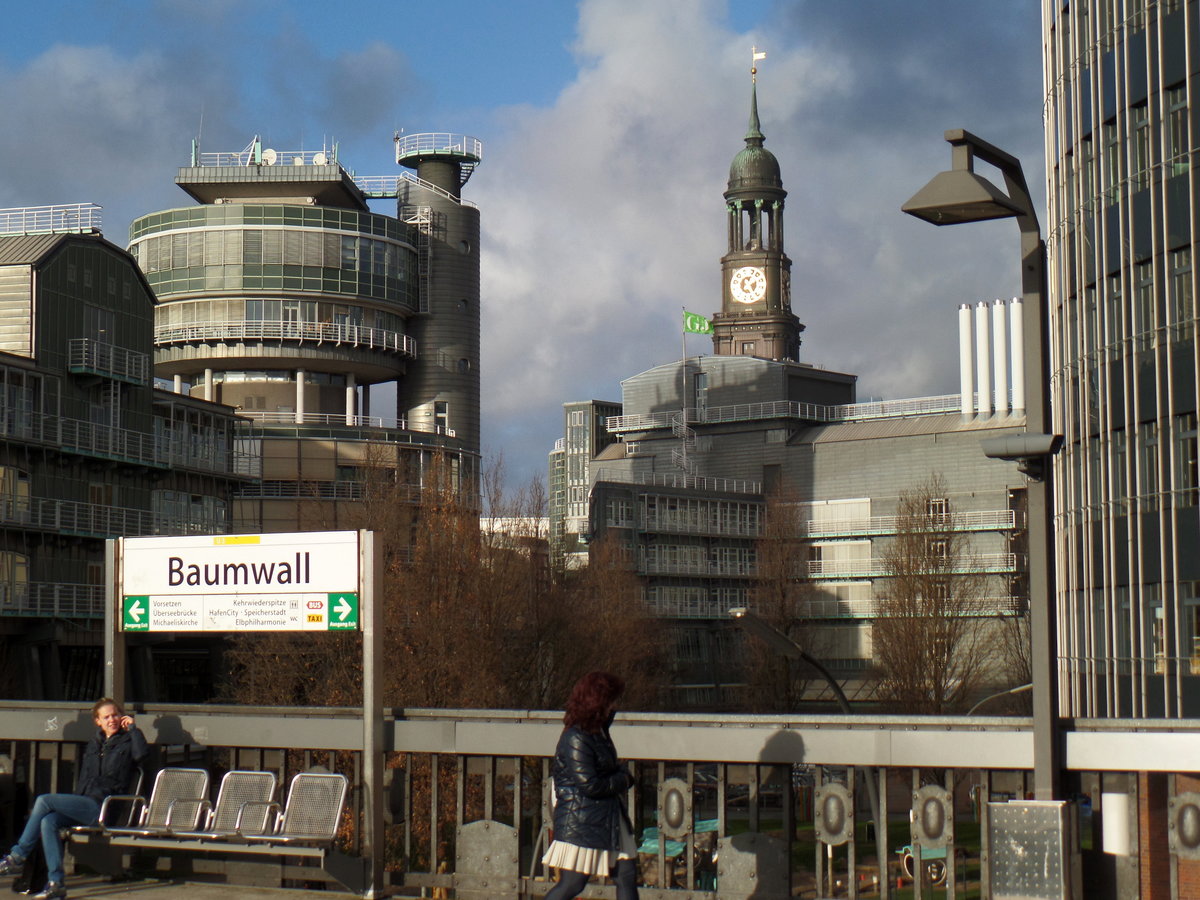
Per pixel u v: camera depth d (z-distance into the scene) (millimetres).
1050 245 44281
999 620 90250
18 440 65375
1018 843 8500
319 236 101188
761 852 9531
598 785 8602
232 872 11219
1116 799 8672
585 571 70875
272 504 92875
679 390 128250
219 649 72375
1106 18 39250
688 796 9797
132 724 11281
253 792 10836
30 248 70250
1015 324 110938
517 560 57281
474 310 113812
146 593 11930
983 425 111375
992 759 8867
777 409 122125
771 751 9500
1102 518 38750
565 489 144750
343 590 10977
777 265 151000
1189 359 35438
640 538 110062
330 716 11023
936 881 26656
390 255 105000
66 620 68500
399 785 10961
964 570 106375
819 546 117188
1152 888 8984
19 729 12133
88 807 10953
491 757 10523
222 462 84250
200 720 11461
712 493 116562
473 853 10484
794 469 120312
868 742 9219
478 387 113375
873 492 115750
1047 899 8398
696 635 113688
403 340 106688
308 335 100250
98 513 71750
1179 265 36062
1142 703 36406
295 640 47906
